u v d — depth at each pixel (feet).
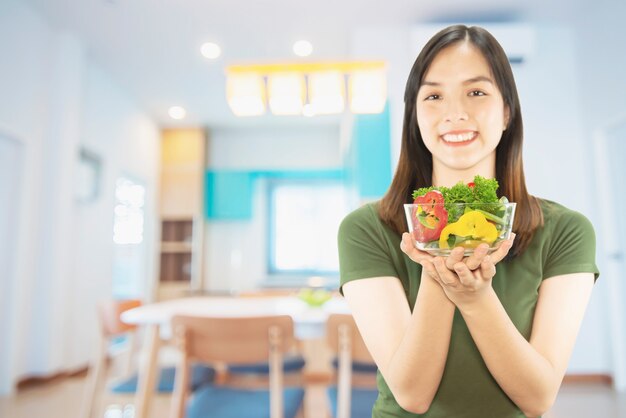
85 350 13.05
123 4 10.88
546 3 10.84
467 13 11.12
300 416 5.77
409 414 2.17
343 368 5.20
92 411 6.88
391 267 2.29
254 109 9.20
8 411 9.18
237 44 12.53
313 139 18.88
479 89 2.20
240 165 18.84
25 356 11.16
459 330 2.15
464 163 2.21
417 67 2.32
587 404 9.32
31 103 11.36
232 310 7.15
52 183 11.82
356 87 9.00
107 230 14.43
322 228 19.07
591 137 11.34
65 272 11.89
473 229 1.56
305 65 8.96
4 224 10.69
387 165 10.93
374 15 11.11
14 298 10.77
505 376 1.86
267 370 7.34
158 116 17.58
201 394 5.60
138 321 6.41
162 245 18.10
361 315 2.19
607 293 10.92
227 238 18.80
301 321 6.29
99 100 14.02
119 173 15.43
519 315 2.12
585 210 11.47
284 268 19.01
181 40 12.39
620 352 10.63
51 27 12.02
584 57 11.54
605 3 10.66
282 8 10.87
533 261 2.19
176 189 18.13
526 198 2.26
